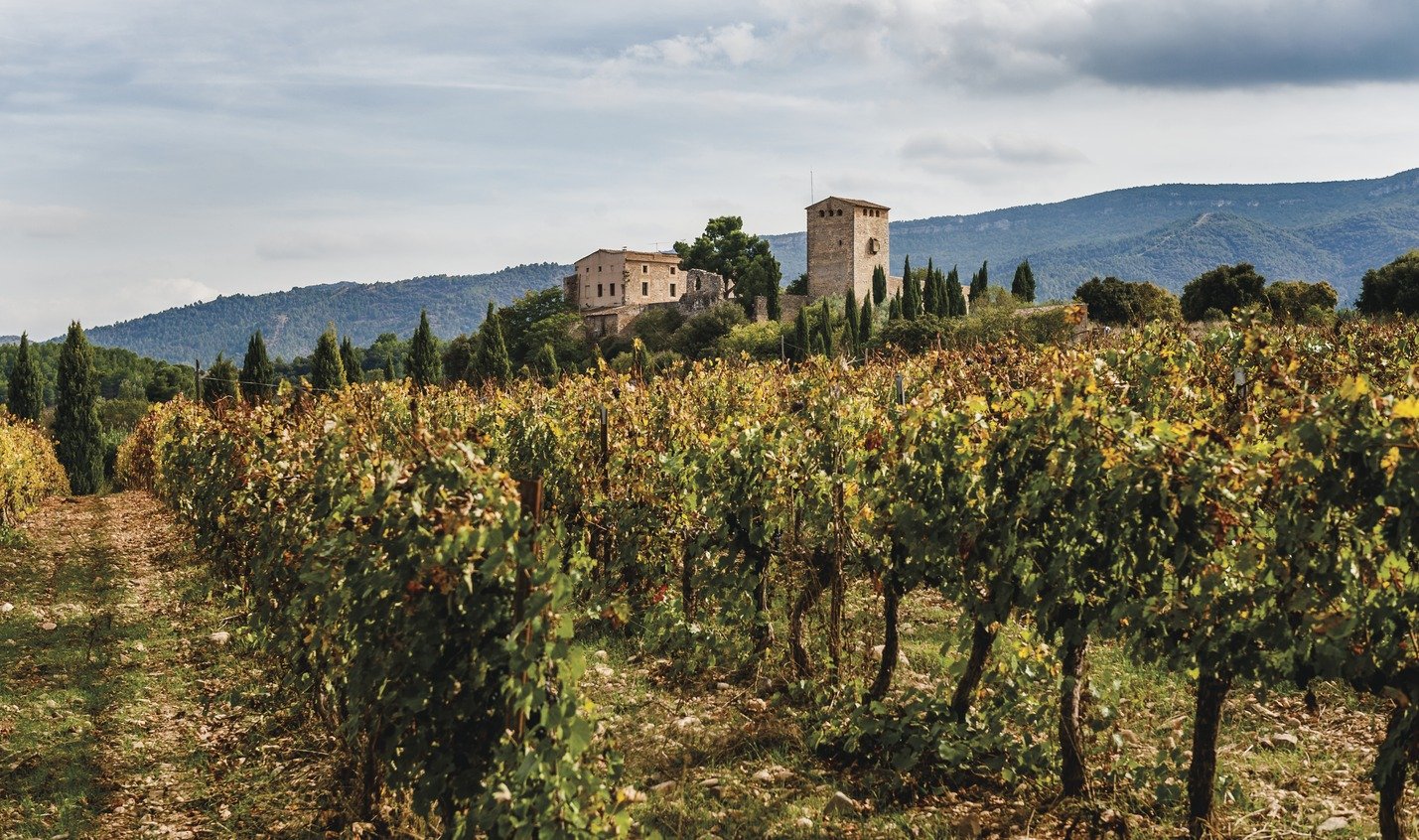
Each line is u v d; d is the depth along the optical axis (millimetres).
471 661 4320
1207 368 8172
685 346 74062
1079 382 5199
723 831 5336
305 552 5984
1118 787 5555
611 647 8930
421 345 47125
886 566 6734
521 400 14078
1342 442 4043
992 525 5672
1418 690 4082
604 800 4145
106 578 13680
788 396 10500
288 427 9008
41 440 32062
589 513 9953
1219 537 4535
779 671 7949
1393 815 4242
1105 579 5145
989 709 6160
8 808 5953
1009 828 5250
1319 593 4246
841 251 89750
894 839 5164
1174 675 7168
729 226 101438
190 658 9133
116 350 137500
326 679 6320
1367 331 11414
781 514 7656
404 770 4535
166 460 17938
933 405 6773
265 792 6082
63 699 7996
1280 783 5598
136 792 6168
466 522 4016
